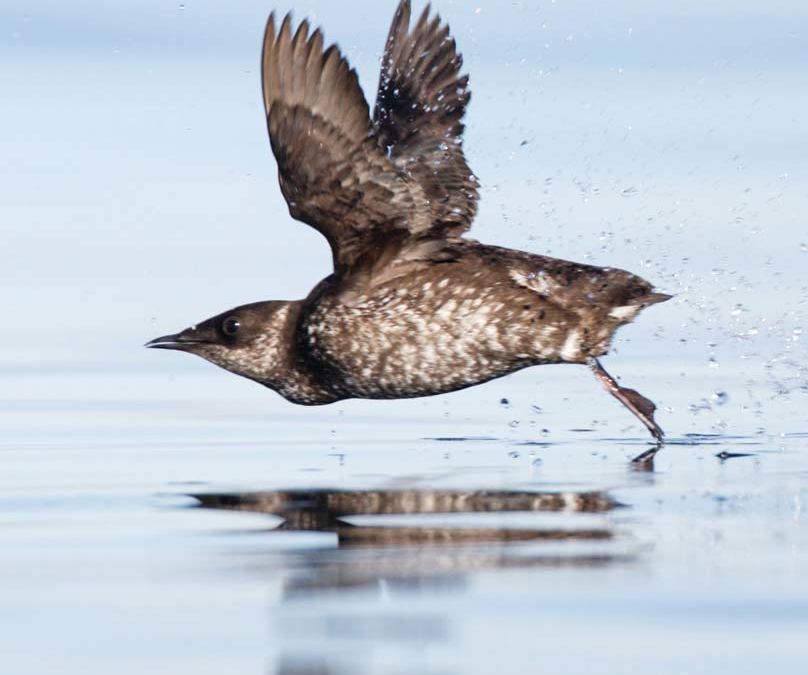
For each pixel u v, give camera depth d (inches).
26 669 297.3
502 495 444.8
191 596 340.8
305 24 488.1
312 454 533.0
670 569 356.2
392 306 539.8
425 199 528.1
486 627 317.7
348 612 328.8
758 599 333.4
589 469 491.5
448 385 549.6
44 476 490.6
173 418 616.7
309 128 493.7
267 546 384.2
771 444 538.0
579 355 541.0
